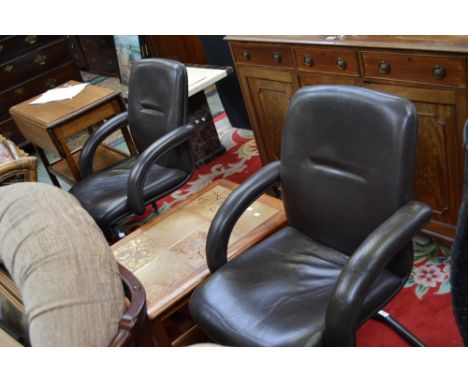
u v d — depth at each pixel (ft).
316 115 4.43
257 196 4.82
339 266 4.56
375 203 4.12
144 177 6.11
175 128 6.42
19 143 13.12
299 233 5.07
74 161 8.35
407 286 5.94
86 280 2.43
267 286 4.42
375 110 3.98
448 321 5.35
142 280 5.35
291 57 6.42
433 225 6.04
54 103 8.67
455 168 5.34
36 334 2.31
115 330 2.43
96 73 17.90
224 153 10.25
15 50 12.39
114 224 6.52
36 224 2.63
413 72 5.11
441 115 5.13
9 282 3.68
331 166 4.48
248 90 7.54
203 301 4.40
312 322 3.84
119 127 7.40
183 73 6.36
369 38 5.43
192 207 6.44
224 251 4.78
